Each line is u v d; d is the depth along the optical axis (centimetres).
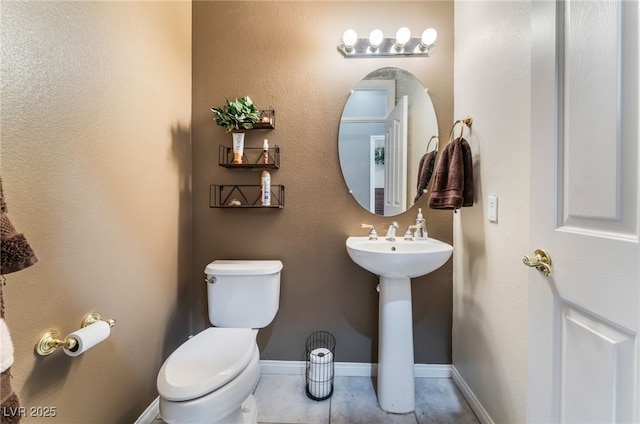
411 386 138
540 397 74
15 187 75
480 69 131
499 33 114
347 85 166
